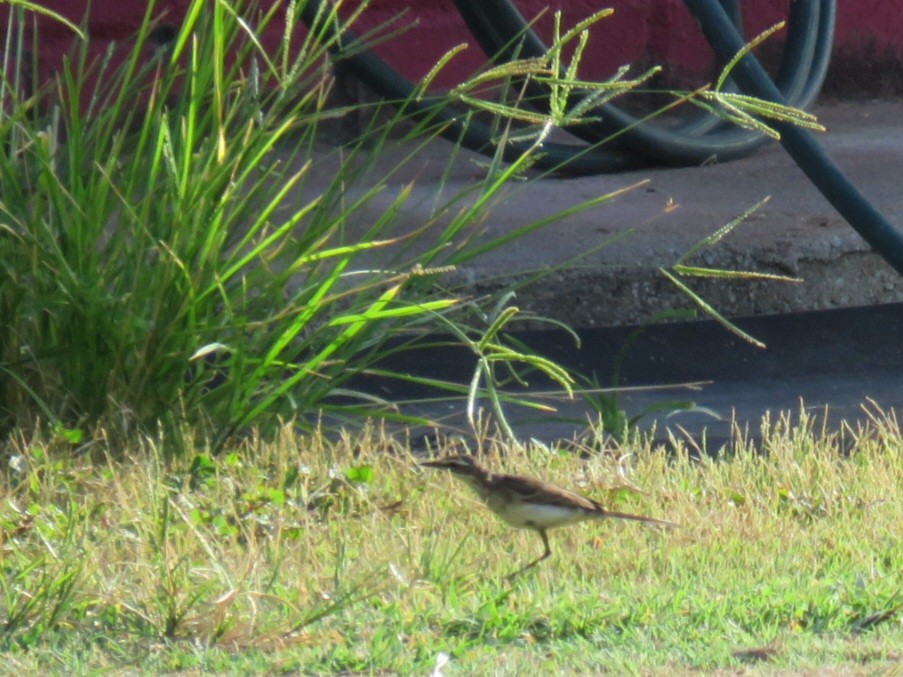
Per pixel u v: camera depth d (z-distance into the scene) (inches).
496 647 283.0
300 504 368.8
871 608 302.4
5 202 415.5
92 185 417.4
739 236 626.5
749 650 278.1
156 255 422.6
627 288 594.6
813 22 805.9
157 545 335.6
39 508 351.9
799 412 501.0
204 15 430.0
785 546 349.7
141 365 408.8
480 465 345.7
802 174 774.5
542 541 355.3
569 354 561.6
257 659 276.4
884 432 439.2
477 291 575.8
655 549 347.9
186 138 417.4
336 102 871.1
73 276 401.7
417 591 310.3
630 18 955.3
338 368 438.9
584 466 404.5
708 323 596.7
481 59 914.1
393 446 418.6
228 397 423.8
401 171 804.0
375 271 428.1
